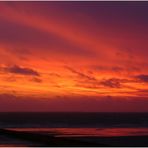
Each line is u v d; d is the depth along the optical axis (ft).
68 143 141.49
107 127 376.48
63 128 349.41
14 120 601.62
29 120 611.88
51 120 620.49
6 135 194.59
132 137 244.22
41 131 294.25
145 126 400.88
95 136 246.47
